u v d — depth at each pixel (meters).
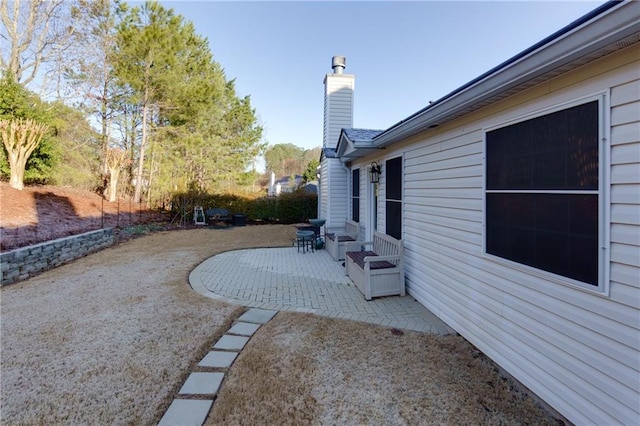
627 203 1.80
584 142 2.04
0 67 12.97
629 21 1.55
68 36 14.05
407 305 4.35
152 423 2.10
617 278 1.86
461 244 3.44
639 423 1.74
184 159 15.90
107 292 4.75
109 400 2.32
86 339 3.25
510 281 2.70
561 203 2.21
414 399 2.36
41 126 10.48
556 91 2.25
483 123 3.06
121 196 14.65
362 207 7.40
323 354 2.99
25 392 2.40
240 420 2.12
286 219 15.47
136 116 15.42
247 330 3.53
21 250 5.37
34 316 3.82
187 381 2.56
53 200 10.49
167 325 3.62
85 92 14.24
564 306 2.19
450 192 3.66
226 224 14.13
